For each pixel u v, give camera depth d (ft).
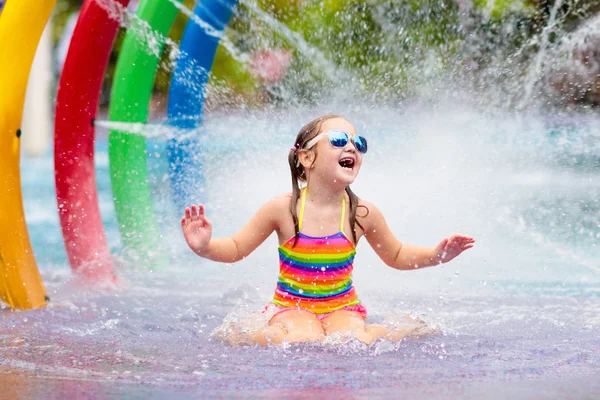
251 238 22.29
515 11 66.69
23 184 66.85
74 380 14.84
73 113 29.32
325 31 70.85
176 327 20.57
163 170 45.91
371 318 22.52
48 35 95.25
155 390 14.03
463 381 14.62
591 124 60.75
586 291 26.53
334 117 22.52
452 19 68.44
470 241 22.04
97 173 69.26
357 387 14.15
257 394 13.67
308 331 19.24
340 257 21.84
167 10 32.37
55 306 24.22
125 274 30.32
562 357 16.63
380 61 69.00
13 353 17.28
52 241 39.63
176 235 37.14
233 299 25.29
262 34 70.59
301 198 22.26
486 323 21.01
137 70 32.78
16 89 24.49
